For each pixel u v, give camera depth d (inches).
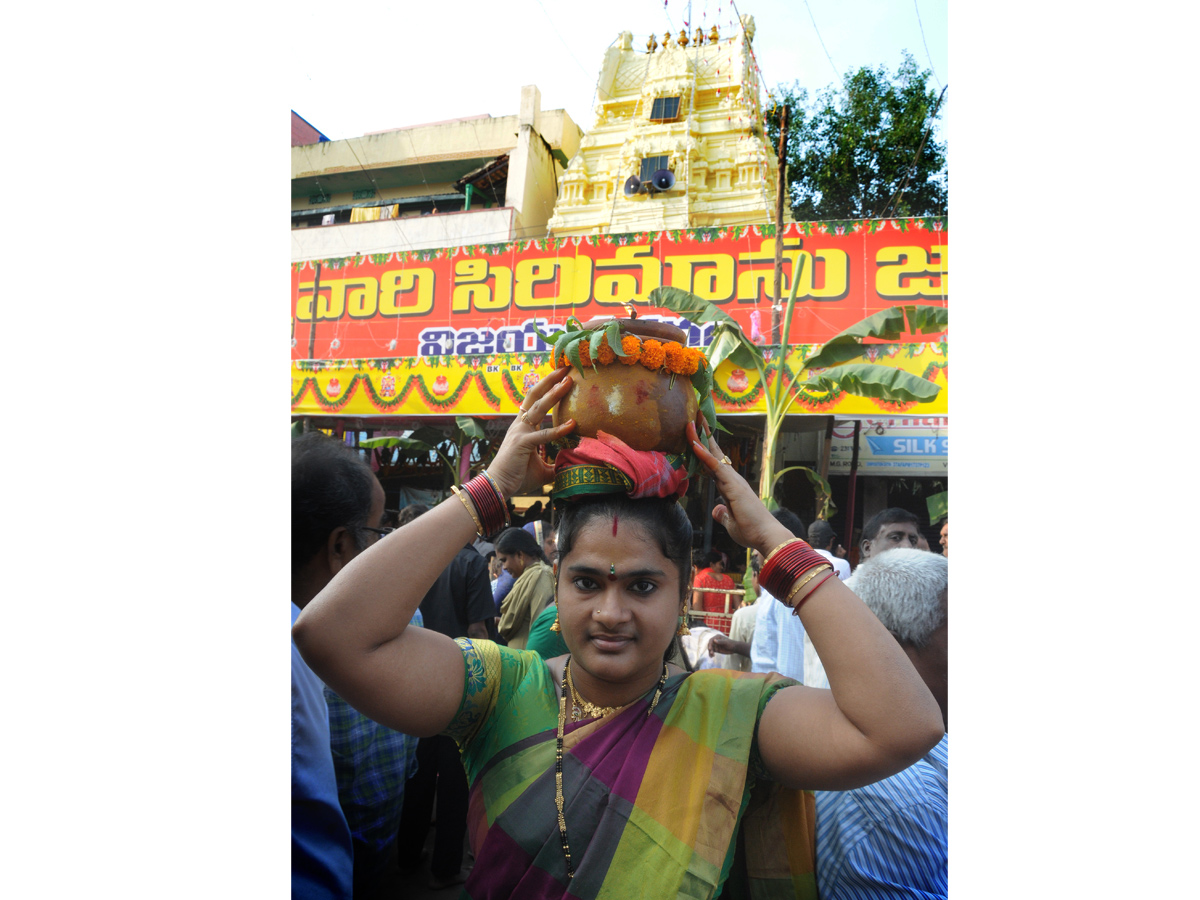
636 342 47.2
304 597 63.7
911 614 59.1
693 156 433.4
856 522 386.6
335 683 43.7
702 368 49.5
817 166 390.6
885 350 307.3
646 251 370.3
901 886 48.4
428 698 45.6
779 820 50.5
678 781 44.9
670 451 48.8
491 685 49.2
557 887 43.6
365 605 43.0
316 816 57.8
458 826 107.9
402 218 502.0
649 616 46.4
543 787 45.9
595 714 48.8
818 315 336.5
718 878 42.6
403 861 112.0
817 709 44.2
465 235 491.8
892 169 381.1
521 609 140.6
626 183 442.0
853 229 337.4
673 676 50.2
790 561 45.6
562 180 475.8
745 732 46.5
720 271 356.2
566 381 48.9
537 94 518.6
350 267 417.7
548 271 387.2
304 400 396.2
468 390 375.9
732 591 217.0
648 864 42.9
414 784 112.1
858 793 51.5
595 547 46.3
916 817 49.9
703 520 346.6
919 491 384.2
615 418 46.9
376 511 67.3
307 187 645.3
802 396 311.0
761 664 116.8
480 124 593.0
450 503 46.7
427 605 122.6
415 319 406.9
